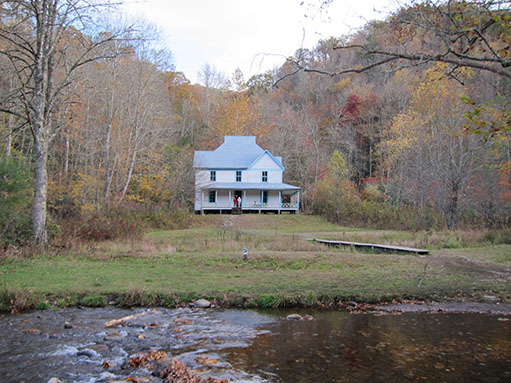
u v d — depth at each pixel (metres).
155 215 35.78
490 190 30.84
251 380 6.37
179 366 6.76
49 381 6.30
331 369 6.84
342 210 44.69
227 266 15.58
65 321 9.34
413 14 7.60
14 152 32.28
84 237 21.56
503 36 8.11
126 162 46.66
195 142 65.81
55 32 20.97
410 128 42.94
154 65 43.16
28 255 16.31
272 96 75.50
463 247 21.77
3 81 26.59
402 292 12.05
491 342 8.23
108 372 6.68
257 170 52.72
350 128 65.25
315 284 12.59
